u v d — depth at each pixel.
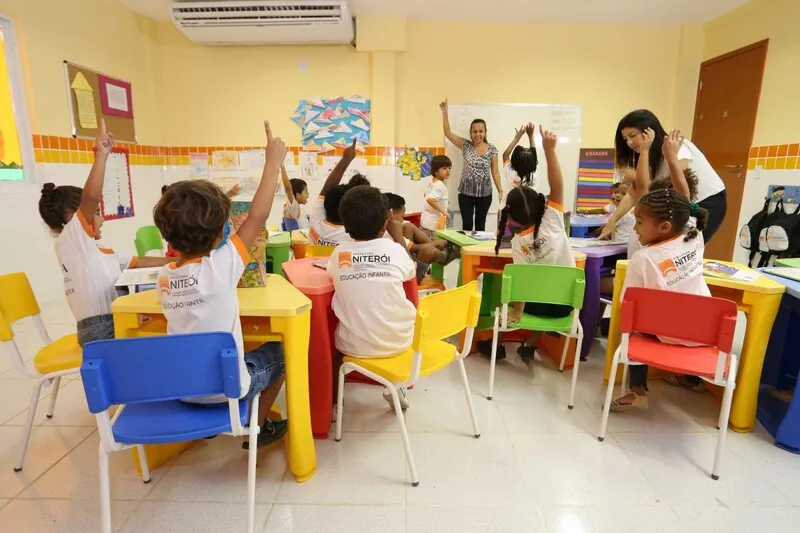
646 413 2.02
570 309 2.27
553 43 5.09
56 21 3.66
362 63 5.08
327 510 1.43
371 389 2.22
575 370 2.05
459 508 1.44
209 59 5.09
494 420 1.95
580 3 4.50
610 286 2.74
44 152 3.55
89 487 1.52
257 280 1.60
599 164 5.28
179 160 5.29
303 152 5.23
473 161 4.80
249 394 1.30
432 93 5.17
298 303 1.43
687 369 1.59
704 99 5.08
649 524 1.38
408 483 1.55
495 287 2.65
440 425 1.91
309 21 4.46
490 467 1.64
